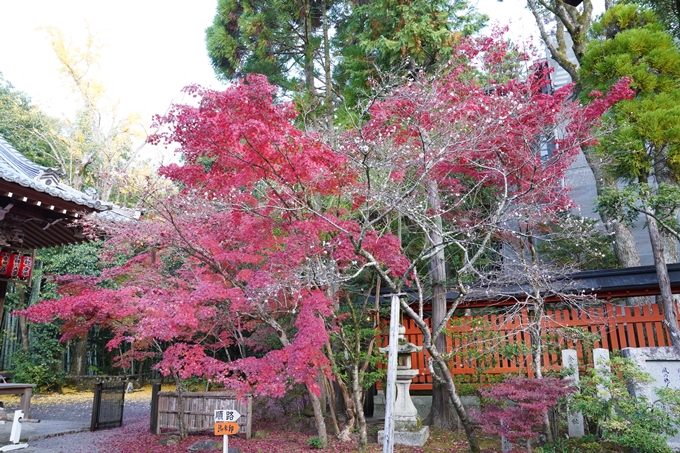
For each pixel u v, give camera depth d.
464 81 9.03
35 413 13.77
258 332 9.95
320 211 8.27
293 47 14.71
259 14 14.03
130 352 9.57
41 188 7.29
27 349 19.16
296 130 6.90
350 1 13.97
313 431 9.48
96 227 8.37
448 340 9.99
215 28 15.05
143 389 20.78
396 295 5.11
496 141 7.76
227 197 7.11
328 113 12.79
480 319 9.55
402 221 11.12
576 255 12.84
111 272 8.59
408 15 11.27
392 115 7.53
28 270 8.38
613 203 8.01
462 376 9.76
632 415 6.21
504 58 9.09
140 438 9.12
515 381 6.42
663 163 9.50
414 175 8.10
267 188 7.32
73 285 8.34
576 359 7.76
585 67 9.45
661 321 8.66
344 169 6.95
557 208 8.61
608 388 6.52
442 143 6.95
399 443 8.08
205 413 9.25
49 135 21.59
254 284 6.66
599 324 9.09
